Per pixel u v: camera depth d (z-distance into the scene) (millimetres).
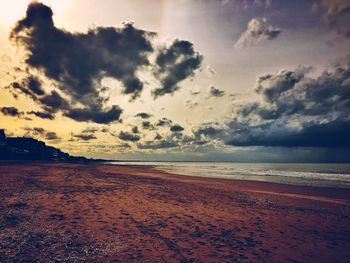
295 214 11750
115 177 26641
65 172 30734
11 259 5512
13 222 8109
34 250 6070
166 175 34969
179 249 6621
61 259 5664
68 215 9172
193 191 17625
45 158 108375
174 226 8617
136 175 31797
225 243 7277
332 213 12367
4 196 12141
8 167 35750
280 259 6312
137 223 8688
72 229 7688
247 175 40688
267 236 8148
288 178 35094
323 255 6703
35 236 6988
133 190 16438
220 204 13188
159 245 6816
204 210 11453
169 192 16469
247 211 11828
